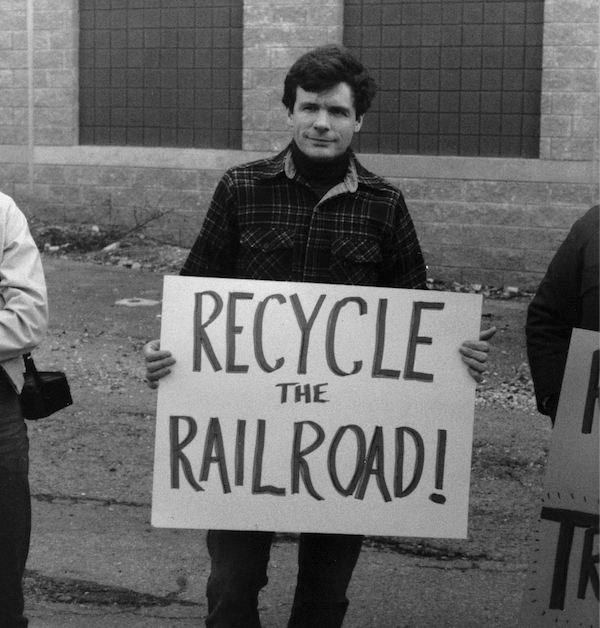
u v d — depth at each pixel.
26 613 4.43
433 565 4.96
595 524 3.06
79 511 5.46
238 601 3.33
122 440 6.42
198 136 11.97
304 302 3.31
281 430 3.31
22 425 3.45
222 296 3.30
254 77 11.48
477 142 10.84
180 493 3.30
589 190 10.39
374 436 3.32
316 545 3.44
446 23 10.80
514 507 5.57
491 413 7.02
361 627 4.37
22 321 3.33
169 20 11.94
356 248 3.39
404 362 3.32
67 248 11.74
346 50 3.36
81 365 7.86
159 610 4.49
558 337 3.42
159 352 3.28
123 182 12.17
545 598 3.09
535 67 10.57
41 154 12.49
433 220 10.93
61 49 12.28
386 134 11.10
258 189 3.42
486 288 10.79
